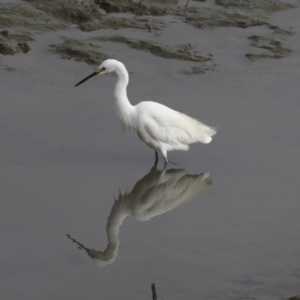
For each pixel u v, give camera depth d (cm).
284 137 1405
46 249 941
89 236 988
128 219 1062
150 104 1304
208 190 1187
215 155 1339
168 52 1867
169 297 838
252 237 1005
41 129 1384
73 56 1803
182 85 1692
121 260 923
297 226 1044
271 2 2322
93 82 1667
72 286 852
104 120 1454
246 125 1465
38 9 2016
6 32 1852
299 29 2144
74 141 1348
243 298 843
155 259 930
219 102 1593
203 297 841
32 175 1189
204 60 1858
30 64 1730
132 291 847
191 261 929
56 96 1562
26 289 839
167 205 1126
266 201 1135
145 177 1233
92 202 1107
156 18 2112
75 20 2031
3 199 1089
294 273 909
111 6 2148
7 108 1472
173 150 1351
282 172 1252
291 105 1590
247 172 1256
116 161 1289
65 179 1185
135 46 1888
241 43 2005
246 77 1775
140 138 1330
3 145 1299
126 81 1299
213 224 1051
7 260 905
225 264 925
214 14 2173
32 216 1038
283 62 1898
